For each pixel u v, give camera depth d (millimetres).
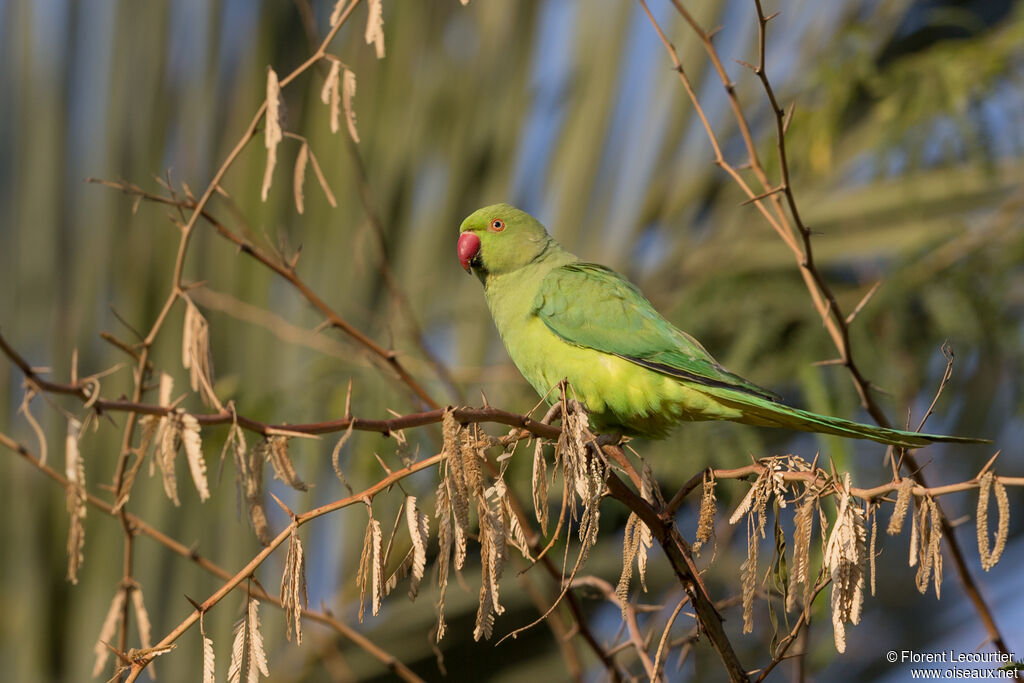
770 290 8734
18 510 8078
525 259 7449
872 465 8703
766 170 8375
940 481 11484
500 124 8977
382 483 3699
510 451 4012
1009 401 9305
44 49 8820
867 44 7938
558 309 6875
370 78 8898
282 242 6211
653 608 5570
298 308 8508
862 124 9141
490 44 9070
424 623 8766
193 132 8773
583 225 8930
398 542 7875
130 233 8578
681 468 7945
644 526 4277
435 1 9047
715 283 8789
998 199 8695
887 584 11758
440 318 8656
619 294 6828
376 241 7023
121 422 8156
